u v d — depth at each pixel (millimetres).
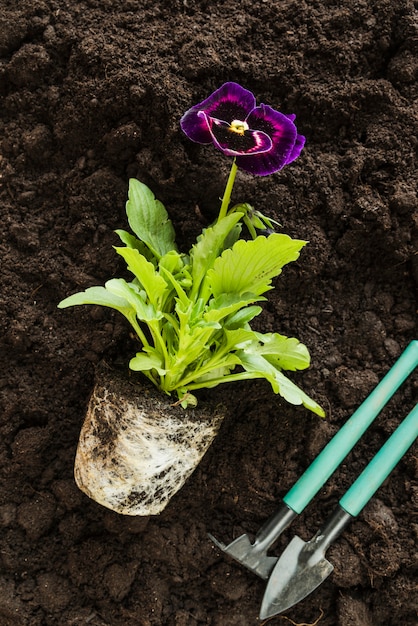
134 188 644
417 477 688
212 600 690
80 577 684
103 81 654
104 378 646
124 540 686
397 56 674
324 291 687
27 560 686
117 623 683
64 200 673
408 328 691
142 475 640
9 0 668
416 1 677
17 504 688
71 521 686
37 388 681
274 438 689
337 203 671
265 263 615
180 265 639
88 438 649
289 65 665
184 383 640
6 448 685
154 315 621
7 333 671
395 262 683
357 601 684
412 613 686
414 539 682
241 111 623
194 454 651
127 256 608
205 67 655
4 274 670
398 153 671
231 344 631
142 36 660
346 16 669
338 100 667
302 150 672
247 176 663
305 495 672
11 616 678
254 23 667
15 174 671
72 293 673
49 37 662
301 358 645
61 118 663
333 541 685
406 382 696
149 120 656
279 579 675
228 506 691
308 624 685
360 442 694
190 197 667
